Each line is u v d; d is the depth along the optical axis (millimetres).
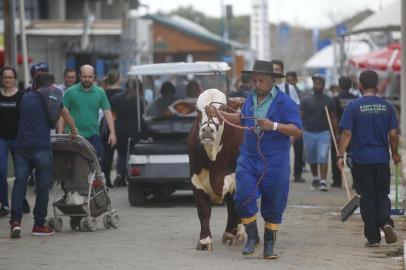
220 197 12789
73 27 40625
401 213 15680
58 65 41531
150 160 17875
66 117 14570
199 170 12719
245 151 12039
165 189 19453
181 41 70500
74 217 15016
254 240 12352
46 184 14320
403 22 21062
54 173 14750
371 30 31859
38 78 14422
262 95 12039
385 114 12930
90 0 47656
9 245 13539
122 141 21656
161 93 18609
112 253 12742
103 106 18266
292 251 12773
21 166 14227
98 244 13547
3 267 11852
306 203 18359
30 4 44000
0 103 16031
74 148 14570
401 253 12594
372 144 12906
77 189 14898
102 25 41406
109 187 21875
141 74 18312
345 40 38562
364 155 12883
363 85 13062
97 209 14938
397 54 33406
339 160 13164
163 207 18031
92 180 14820
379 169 12914
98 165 14938
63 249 13148
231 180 12766
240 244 13320
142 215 16750
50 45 41375
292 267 11578
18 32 38938
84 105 18062
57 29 40312
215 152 12438
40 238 14188
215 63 18156
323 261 12008
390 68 33031
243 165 11984
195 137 12625
